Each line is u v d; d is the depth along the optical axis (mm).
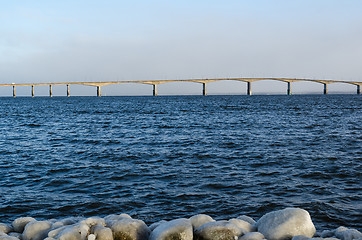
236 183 13805
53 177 15273
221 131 33344
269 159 18750
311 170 15938
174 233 5863
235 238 5855
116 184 13961
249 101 137750
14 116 59062
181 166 17234
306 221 6191
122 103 127688
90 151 22156
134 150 22375
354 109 74562
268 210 10742
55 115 61188
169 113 64062
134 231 6133
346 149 21938
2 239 5695
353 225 9547
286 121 44250
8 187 13742
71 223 6707
